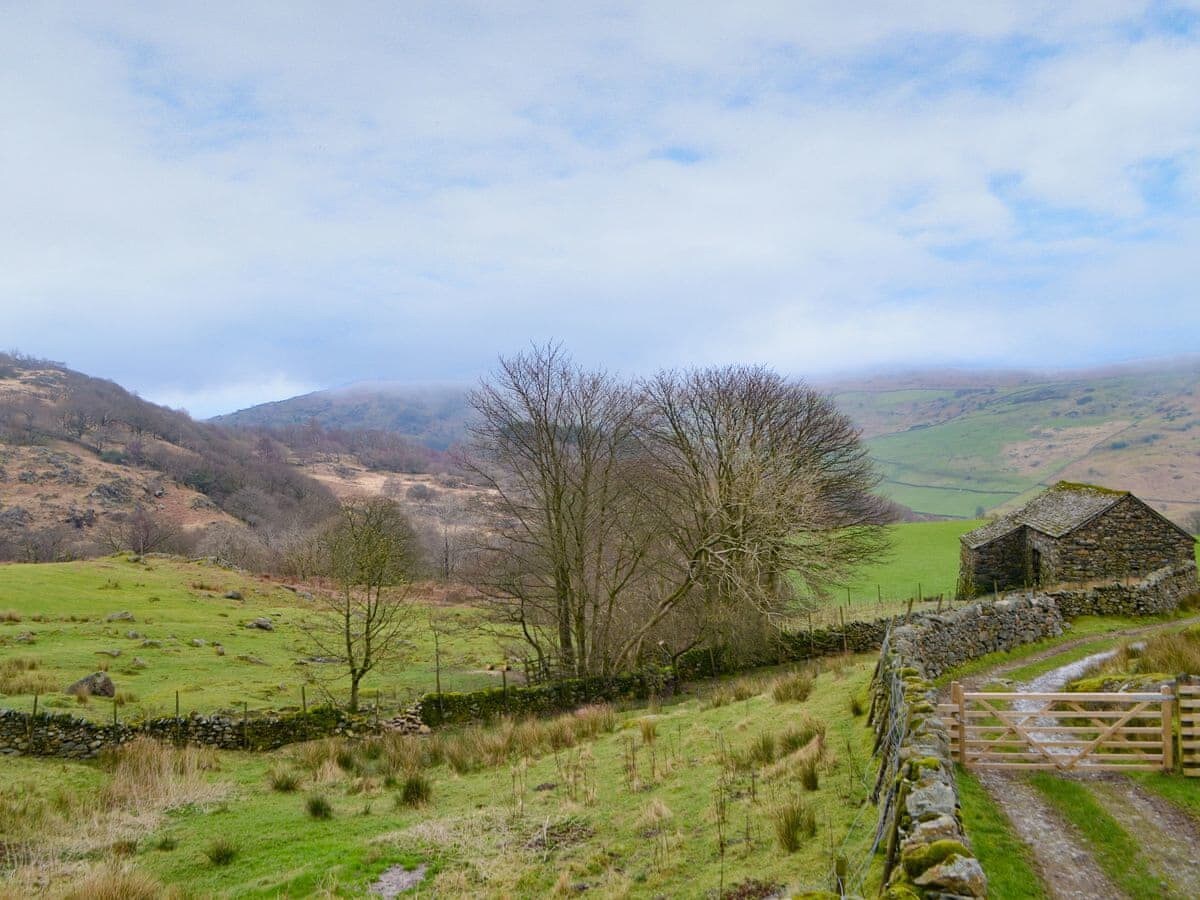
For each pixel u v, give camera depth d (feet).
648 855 36.76
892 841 25.07
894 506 243.81
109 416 458.91
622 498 110.11
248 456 456.04
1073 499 120.26
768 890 29.71
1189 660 54.65
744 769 45.37
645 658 107.96
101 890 36.45
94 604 120.67
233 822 49.55
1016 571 124.88
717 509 101.86
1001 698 41.29
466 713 82.07
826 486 126.52
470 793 52.95
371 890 37.58
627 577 105.70
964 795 36.63
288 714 73.72
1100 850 31.68
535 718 78.28
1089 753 40.22
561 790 49.60
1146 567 109.60
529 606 111.45
